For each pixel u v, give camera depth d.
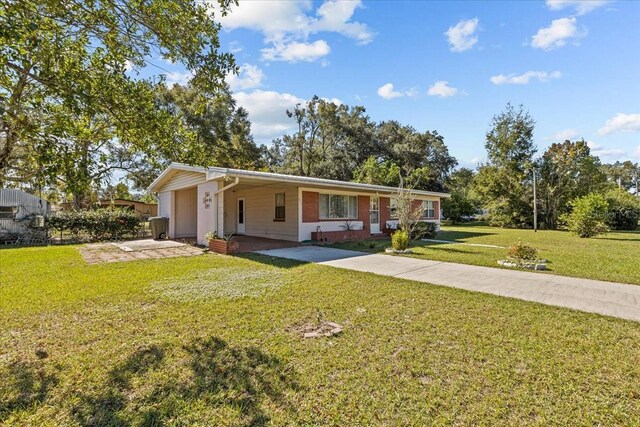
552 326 3.71
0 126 3.04
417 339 3.34
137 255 9.17
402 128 35.22
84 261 8.12
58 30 3.03
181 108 23.50
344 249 10.43
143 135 3.86
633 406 2.26
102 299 4.71
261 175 9.89
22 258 8.66
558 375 2.65
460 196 29.47
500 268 7.20
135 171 21.91
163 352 3.03
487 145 25.41
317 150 32.94
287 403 2.29
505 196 24.45
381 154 32.78
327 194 13.40
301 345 3.19
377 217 15.79
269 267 7.25
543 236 15.96
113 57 3.44
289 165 34.00
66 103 2.88
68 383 2.52
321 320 3.88
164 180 14.40
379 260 8.23
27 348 3.11
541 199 23.14
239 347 3.14
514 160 23.88
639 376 2.65
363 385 2.50
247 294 4.98
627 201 21.19
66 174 3.03
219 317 3.96
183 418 2.13
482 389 2.46
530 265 7.14
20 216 16.16
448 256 8.84
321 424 2.08
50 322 3.79
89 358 2.91
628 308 4.39
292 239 12.66
